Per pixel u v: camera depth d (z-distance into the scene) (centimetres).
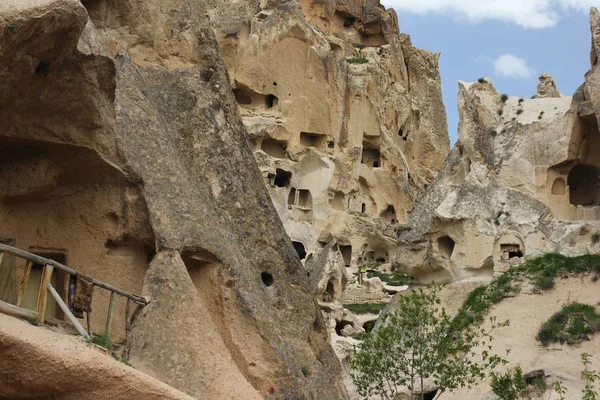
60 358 1143
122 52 1859
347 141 5444
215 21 5253
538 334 2450
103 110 1525
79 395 1173
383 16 6338
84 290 1374
